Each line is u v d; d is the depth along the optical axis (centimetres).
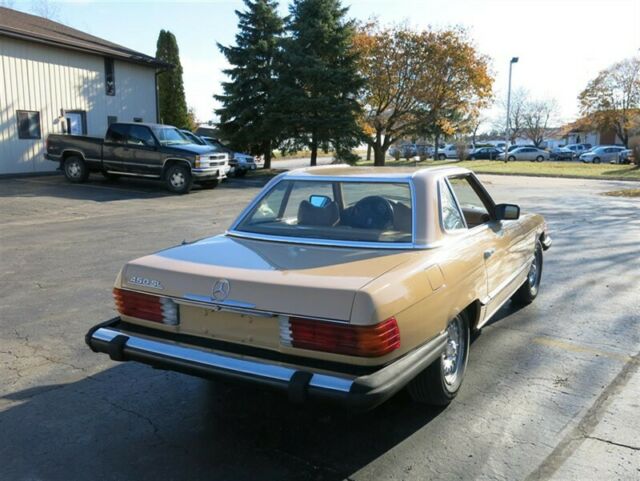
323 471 309
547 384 417
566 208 1534
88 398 396
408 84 3206
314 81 2588
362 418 369
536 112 8231
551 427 354
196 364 312
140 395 402
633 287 689
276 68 2659
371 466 313
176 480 300
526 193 2044
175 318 336
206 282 321
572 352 480
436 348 329
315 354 295
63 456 322
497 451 327
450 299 351
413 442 338
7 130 1956
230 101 2736
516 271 526
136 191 1781
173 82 3481
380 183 406
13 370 440
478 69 3181
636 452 324
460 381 394
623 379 425
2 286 680
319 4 2645
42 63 2061
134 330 349
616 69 5834
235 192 1866
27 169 2039
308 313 293
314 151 2683
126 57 2345
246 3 2744
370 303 285
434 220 383
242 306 308
